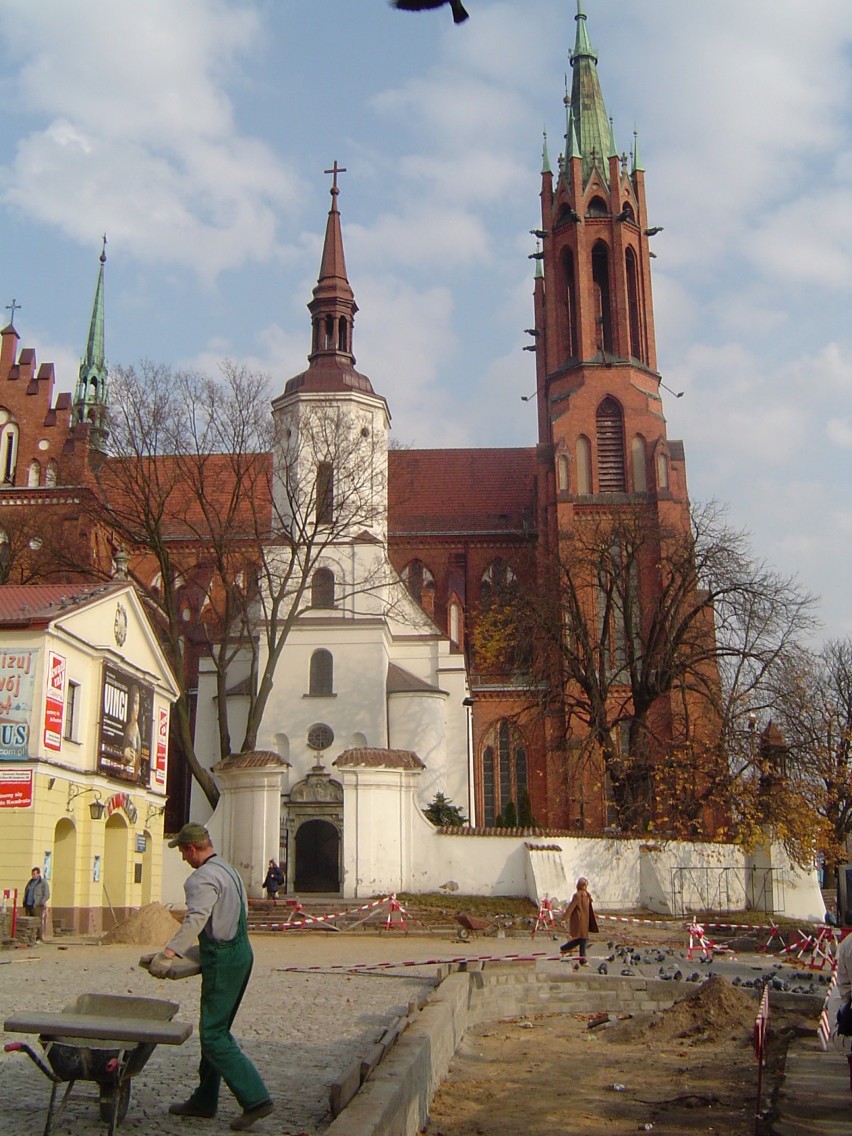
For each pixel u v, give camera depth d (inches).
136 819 1657.2
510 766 2659.9
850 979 501.0
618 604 2522.1
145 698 1690.5
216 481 3046.3
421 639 2551.7
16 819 1307.8
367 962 1072.2
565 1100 574.6
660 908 1904.5
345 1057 500.7
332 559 2465.6
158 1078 439.8
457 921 1599.4
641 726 2160.4
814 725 2241.6
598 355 2960.1
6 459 2630.4
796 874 1982.0
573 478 2834.6
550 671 2272.4
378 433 2583.7
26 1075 435.5
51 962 979.3
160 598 2556.6
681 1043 737.6
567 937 1514.5
